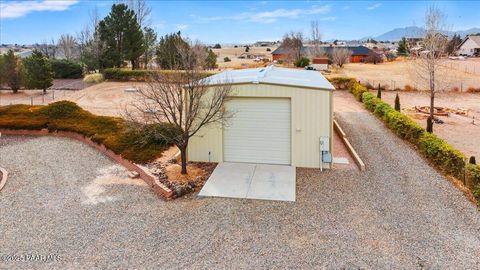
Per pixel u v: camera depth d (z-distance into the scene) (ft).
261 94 38.65
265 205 30.25
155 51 141.18
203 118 39.55
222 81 39.58
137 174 37.73
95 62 130.82
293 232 25.80
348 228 26.25
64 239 25.38
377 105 65.46
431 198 31.19
